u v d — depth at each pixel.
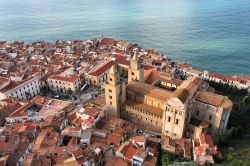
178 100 105.12
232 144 110.56
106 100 130.00
